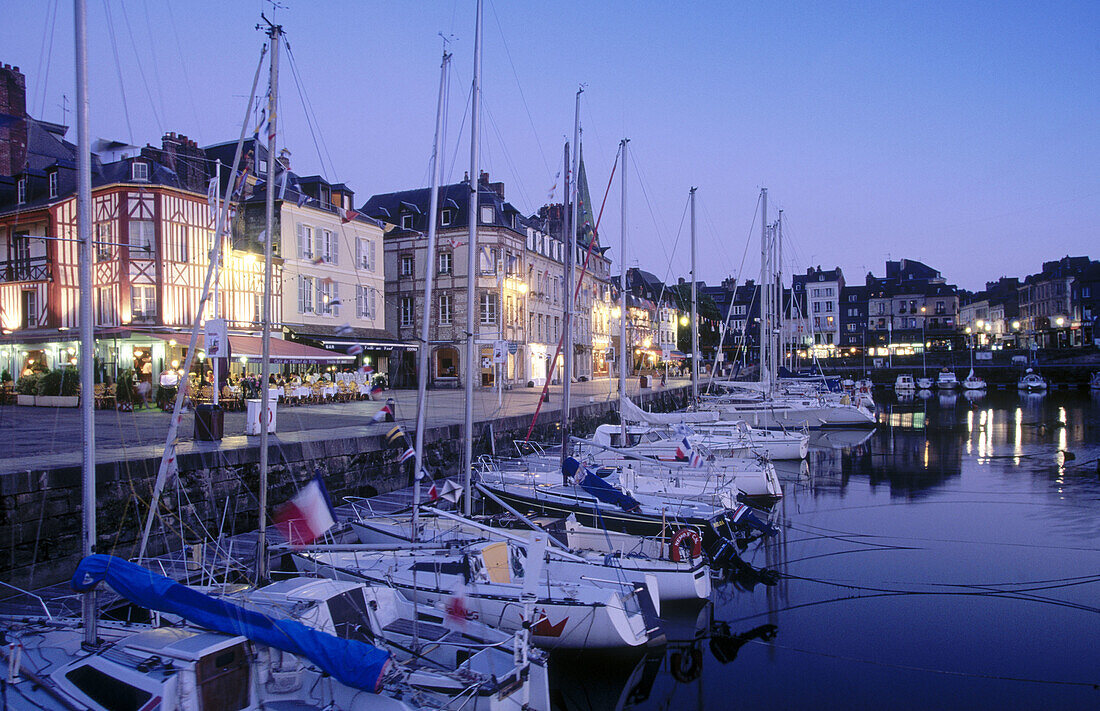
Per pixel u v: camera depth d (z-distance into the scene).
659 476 17.08
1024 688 8.57
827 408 36.59
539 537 7.31
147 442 13.84
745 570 12.90
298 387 26.12
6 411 20.97
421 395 11.52
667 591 10.24
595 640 8.54
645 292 79.94
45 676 6.36
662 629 9.23
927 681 8.71
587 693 8.67
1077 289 87.12
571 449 19.20
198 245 25.44
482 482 15.24
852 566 13.31
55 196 26.53
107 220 24.44
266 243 8.95
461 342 37.47
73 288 25.41
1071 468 24.30
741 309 100.06
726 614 10.98
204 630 6.52
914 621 10.65
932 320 100.31
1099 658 9.36
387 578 9.19
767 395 37.78
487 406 27.33
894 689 8.51
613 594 8.86
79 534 10.27
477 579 9.12
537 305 45.91
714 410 34.81
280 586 7.62
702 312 77.94
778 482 20.77
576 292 17.14
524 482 15.77
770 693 8.50
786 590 12.04
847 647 9.77
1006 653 9.55
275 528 12.83
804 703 8.24
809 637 10.13
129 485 10.95
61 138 33.22
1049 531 15.82
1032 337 95.81
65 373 23.05
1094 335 83.38
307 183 32.09
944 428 36.91
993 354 78.19
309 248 30.98
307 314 30.77
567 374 15.98
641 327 70.69
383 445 16.48
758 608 11.23
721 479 17.08
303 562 10.00
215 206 16.62
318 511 8.68
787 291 105.69
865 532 15.83
